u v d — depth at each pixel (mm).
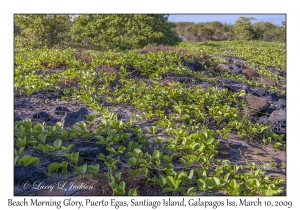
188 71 8469
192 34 27562
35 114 4906
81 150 3848
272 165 4141
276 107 6664
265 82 9680
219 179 3426
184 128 5074
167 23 17156
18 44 12711
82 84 6633
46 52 9375
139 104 5836
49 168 3418
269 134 5047
